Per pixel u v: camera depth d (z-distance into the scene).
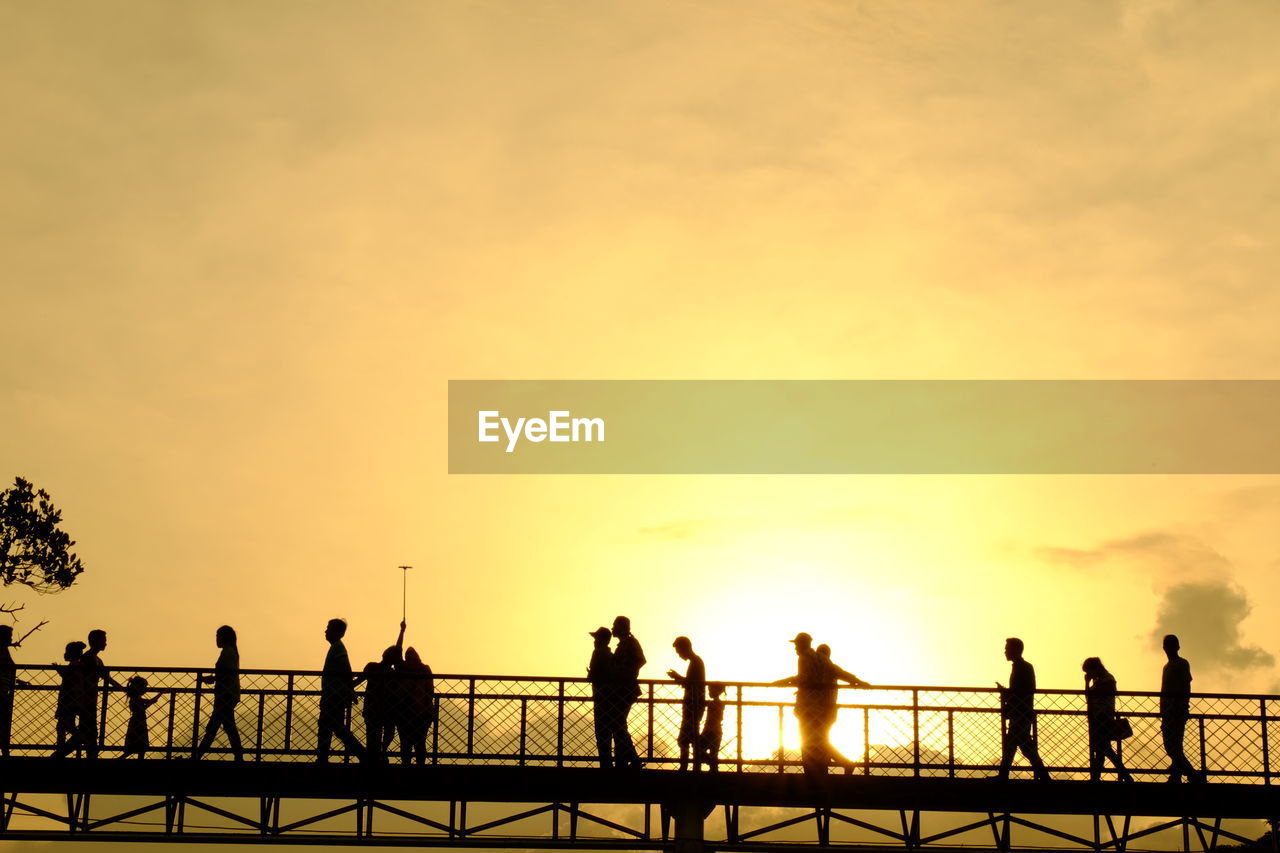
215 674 17.12
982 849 17.55
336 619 17.30
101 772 16.89
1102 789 17.36
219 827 17.17
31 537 28.86
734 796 17.17
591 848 17.25
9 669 16.94
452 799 17.19
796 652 17.58
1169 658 17.72
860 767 17.30
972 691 17.45
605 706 17.23
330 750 17.05
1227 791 17.33
